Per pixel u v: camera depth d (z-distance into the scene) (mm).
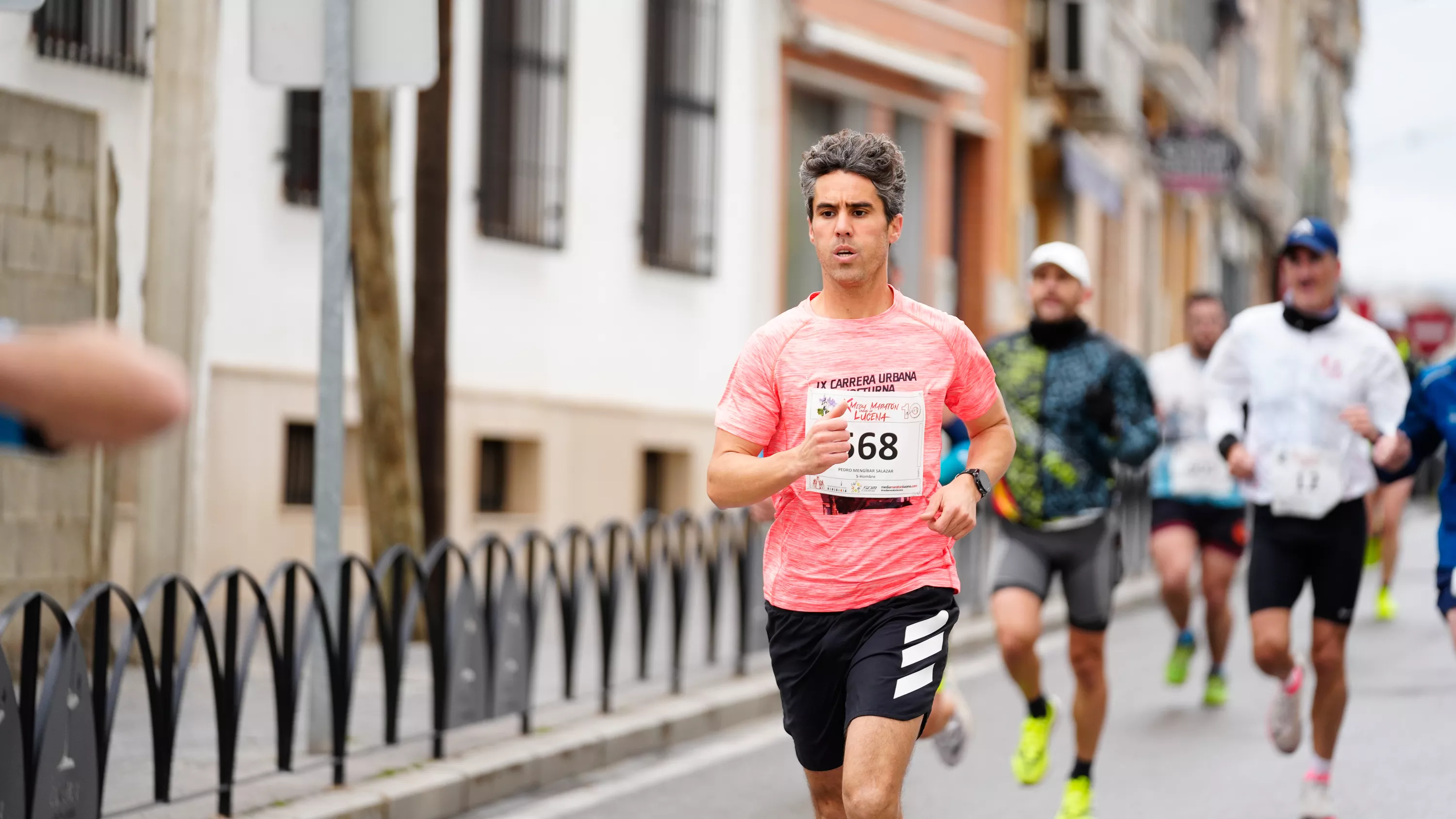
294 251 20875
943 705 10727
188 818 9875
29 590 14742
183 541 15742
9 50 15477
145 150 17328
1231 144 50125
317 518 11414
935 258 35531
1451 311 59531
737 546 16328
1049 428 10758
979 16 37281
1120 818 11102
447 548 12016
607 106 26422
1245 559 31984
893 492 6645
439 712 11875
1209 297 15797
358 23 11602
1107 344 10875
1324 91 95562
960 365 6797
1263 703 15758
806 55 31469
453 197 23234
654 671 16281
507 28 24203
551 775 12391
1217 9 62875
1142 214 53219
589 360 26094
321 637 11805
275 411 20562
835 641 6688
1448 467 9414
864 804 6344
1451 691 16078
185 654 9570
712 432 28953
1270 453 10750
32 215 15352
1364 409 10305
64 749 8289
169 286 15695
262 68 11617
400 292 19547
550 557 13578
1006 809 11461
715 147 28812
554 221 25266
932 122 35469
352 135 17031
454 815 11266
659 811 11484
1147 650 19406
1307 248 10805
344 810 10258
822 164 6695
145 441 2070
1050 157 41719
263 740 12352
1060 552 10711
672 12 27953
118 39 17047
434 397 17984
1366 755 13031
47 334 2082
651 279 27438
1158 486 15797
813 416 6680
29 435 2055
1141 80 50406
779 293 30938
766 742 14195
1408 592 24719
